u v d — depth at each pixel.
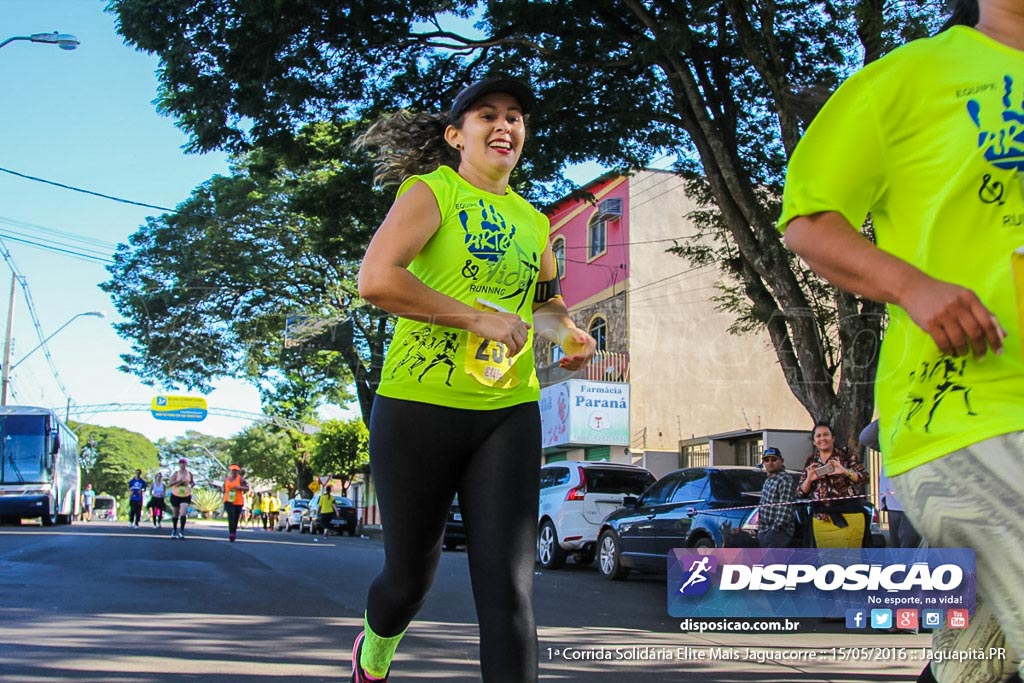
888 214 1.93
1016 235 1.81
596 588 9.62
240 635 5.74
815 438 6.84
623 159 14.71
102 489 73.19
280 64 12.57
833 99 1.92
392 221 2.62
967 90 1.83
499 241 2.74
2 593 7.36
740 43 11.36
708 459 16.72
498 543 2.56
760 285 12.98
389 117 3.17
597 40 12.62
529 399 2.74
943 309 1.68
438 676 4.61
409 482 2.66
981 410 1.76
